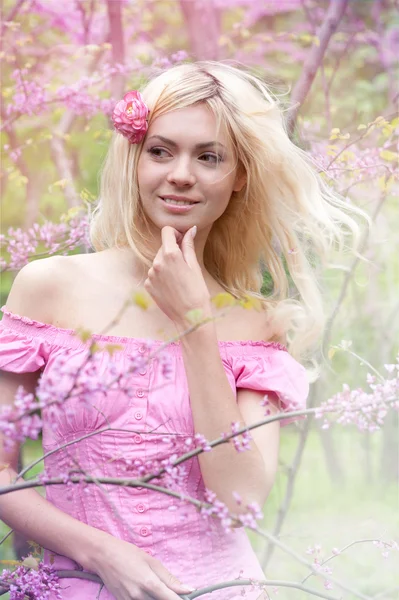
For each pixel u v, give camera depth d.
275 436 2.98
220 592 2.77
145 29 7.66
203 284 2.77
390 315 6.79
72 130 6.34
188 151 2.90
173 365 2.85
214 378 2.71
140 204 3.03
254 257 3.39
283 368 3.09
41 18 6.90
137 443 2.75
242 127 3.06
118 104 2.95
